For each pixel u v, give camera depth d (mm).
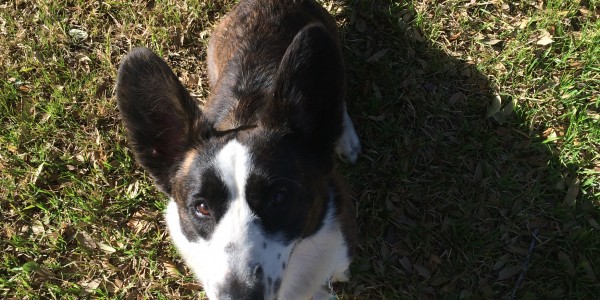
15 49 1000
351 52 966
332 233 677
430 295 810
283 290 708
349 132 885
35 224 872
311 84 605
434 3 985
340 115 622
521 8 981
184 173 611
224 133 614
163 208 867
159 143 637
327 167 638
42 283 830
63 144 926
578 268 795
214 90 777
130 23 1013
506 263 818
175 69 979
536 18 961
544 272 805
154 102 612
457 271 816
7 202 883
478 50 956
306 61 593
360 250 837
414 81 928
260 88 719
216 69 847
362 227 851
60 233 862
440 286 812
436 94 921
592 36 933
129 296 828
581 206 832
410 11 976
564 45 941
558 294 788
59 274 839
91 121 935
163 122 628
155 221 868
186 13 1011
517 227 833
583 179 849
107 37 995
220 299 552
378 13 985
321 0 1006
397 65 946
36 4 1029
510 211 845
